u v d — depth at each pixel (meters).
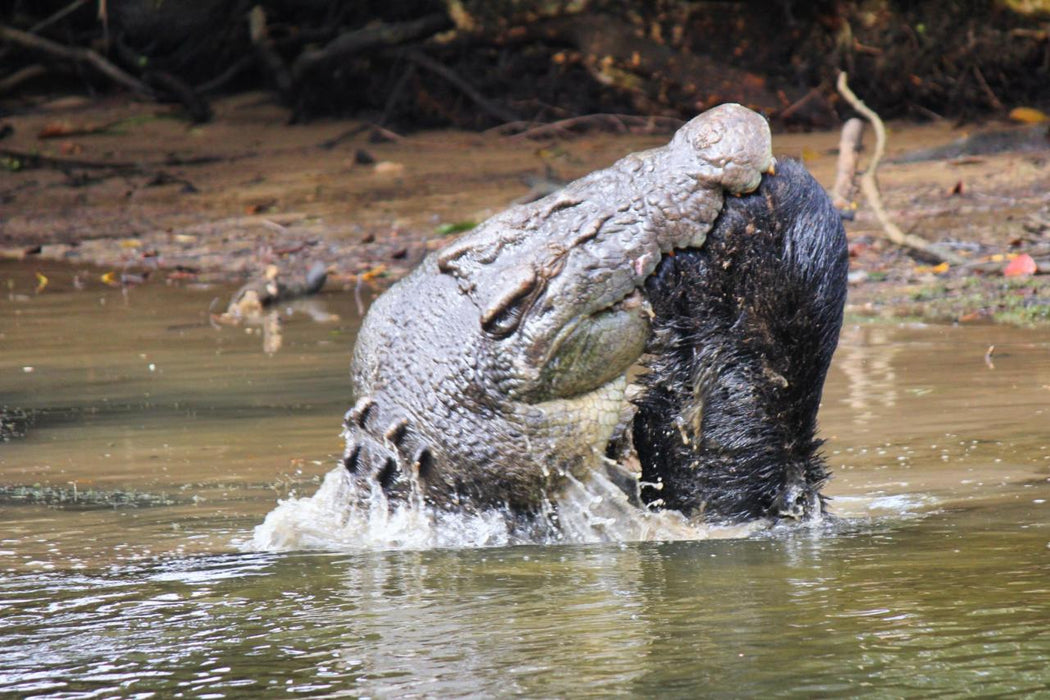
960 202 35.50
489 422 11.75
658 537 12.02
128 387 20.94
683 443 12.03
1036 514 12.12
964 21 55.97
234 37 65.44
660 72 55.47
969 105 54.66
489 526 12.07
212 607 10.26
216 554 12.07
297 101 60.97
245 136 58.78
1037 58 55.38
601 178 11.55
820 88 55.81
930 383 18.31
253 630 9.59
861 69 56.56
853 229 33.28
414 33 58.16
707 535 12.02
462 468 11.92
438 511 12.20
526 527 12.15
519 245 11.52
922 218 33.75
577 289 11.30
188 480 15.08
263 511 13.63
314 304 29.80
